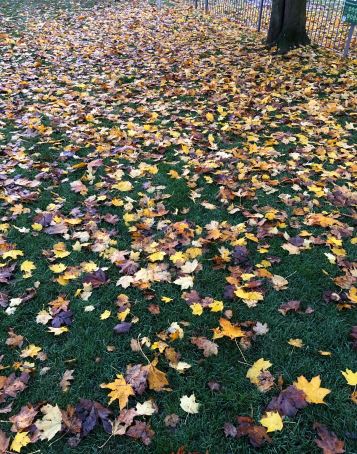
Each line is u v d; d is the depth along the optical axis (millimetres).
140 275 3035
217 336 2557
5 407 2277
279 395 2258
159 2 13062
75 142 5074
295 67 7324
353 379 2318
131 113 5812
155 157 4672
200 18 11570
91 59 8227
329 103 5840
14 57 8445
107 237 3451
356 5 7203
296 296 2904
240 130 5188
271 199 3900
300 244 3318
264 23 10828
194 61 7879
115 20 11555
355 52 8086
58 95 6566
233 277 3008
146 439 2115
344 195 3887
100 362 2518
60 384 2395
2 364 2525
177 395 2328
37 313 2854
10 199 3941
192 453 2049
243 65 7582
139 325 2740
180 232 3457
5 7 13141
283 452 2068
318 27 9914
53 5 13492
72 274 3129
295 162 4492
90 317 2801
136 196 4039
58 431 2162
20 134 5297
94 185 4211
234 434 2127
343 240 3383
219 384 2369
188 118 5527
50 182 4305
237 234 3422
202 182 4195
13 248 3395
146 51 8664
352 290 2863
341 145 4754
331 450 2020
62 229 3557
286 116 5531
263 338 2615
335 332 2639
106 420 2193
